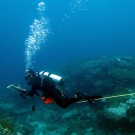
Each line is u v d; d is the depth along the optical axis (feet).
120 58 61.36
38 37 85.35
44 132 40.42
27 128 41.91
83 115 42.57
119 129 31.63
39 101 57.77
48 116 47.65
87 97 9.61
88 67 56.54
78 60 72.79
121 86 44.88
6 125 22.62
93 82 49.83
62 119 44.39
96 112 39.19
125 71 48.98
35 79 11.30
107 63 55.98
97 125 36.99
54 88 10.92
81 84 51.11
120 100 39.24
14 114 51.06
